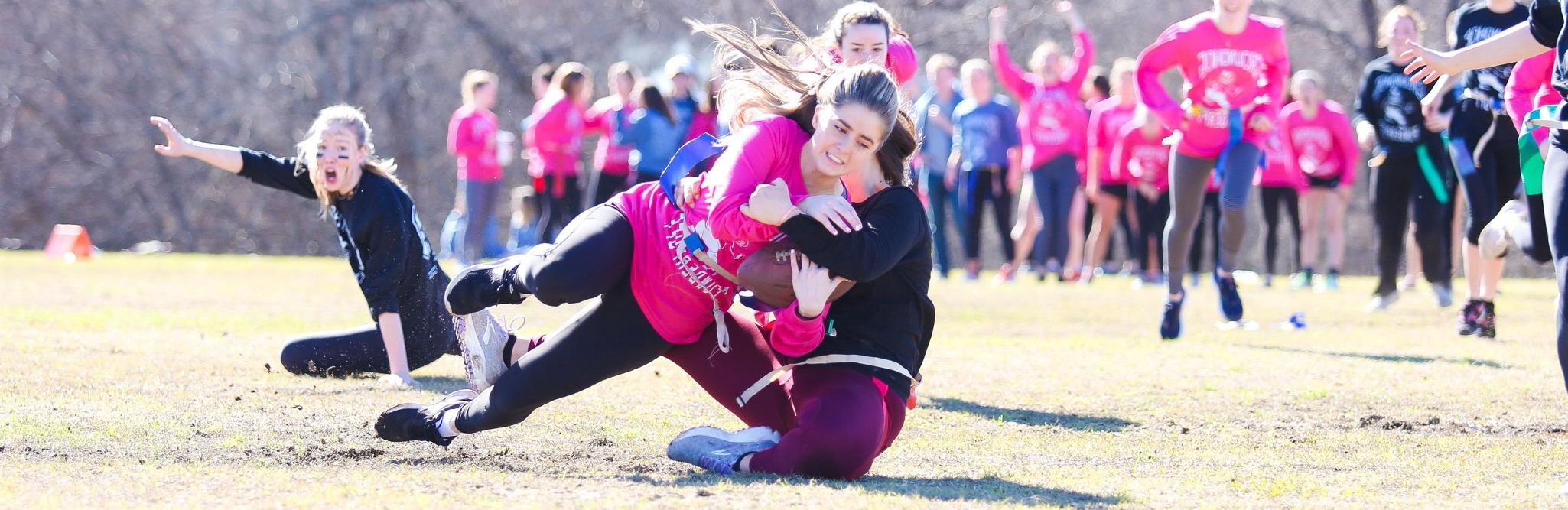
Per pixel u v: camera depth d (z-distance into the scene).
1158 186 21.20
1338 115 21.27
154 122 9.15
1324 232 37.19
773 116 6.18
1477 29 12.47
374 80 40.69
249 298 16.56
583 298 6.27
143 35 39.94
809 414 6.18
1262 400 9.07
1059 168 21.44
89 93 39.72
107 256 27.67
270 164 9.41
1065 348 11.98
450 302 6.95
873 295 6.32
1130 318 15.12
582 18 41.12
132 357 10.19
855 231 5.91
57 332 11.73
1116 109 21.70
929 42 39.75
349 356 9.65
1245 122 12.44
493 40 40.88
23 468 6.20
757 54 6.29
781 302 6.11
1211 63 12.16
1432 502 6.05
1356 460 7.11
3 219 38.91
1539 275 34.66
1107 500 5.98
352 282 19.84
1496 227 12.52
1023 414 8.45
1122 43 39.28
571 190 22.41
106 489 5.77
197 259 26.67
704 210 6.14
